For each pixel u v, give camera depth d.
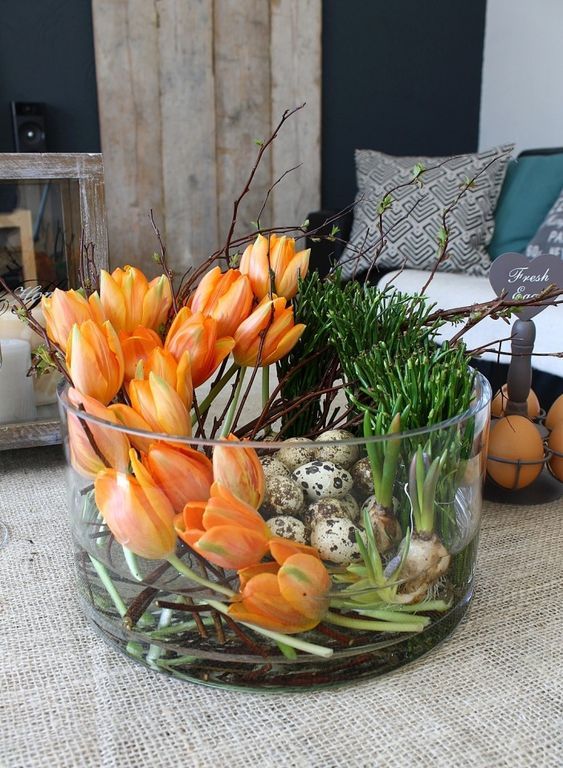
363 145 3.48
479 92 3.67
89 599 0.64
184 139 3.03
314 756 0.51
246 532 0.50
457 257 2.61
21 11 2.73
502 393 0.98
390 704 0.56
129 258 3.06
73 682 0.59
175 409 0.52
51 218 1.26
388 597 0.57
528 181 2.68
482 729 0.53
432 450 0.53
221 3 2.96
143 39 2.87
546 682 0.59
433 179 2.68
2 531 0.88
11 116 2.80
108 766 0.50
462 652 0.62
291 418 0.72
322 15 3.23
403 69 3.47
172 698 0.57
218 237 3.19
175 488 0.50
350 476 0.57
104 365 0.54
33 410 1.19
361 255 0.81
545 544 0.82
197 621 0.57
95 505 0.58
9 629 0.67
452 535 0.59
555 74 3.13
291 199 3.31
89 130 2.94
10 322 1.14
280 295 0.66
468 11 3.52
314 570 0.52
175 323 0.58
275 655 0.56
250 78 3.10
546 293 0.72
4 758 0.51
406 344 0.67
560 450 0.93
